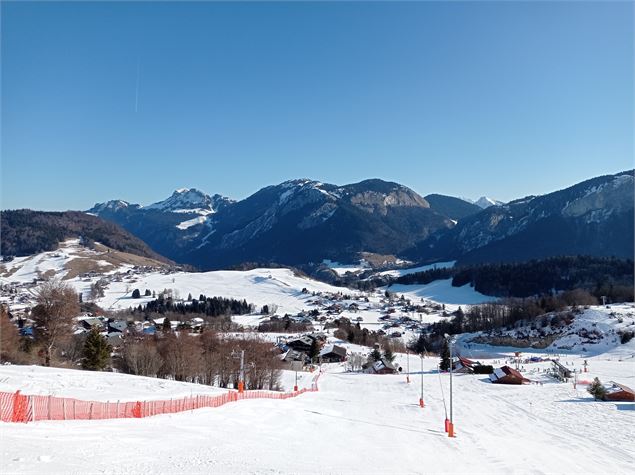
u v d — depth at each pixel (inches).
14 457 537.0
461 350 6136.8
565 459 1159.6
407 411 2199.8
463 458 1056.8
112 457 617.3
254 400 1947.6
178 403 1331.2
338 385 3671.3
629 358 4884.4
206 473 601.0
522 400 2652.6
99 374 2161.7
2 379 1545.3
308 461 819.4
